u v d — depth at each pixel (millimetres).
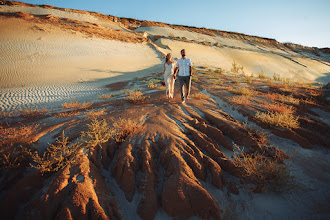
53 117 5047
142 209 2160
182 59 5367
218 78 11859
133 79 14734
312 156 3232
